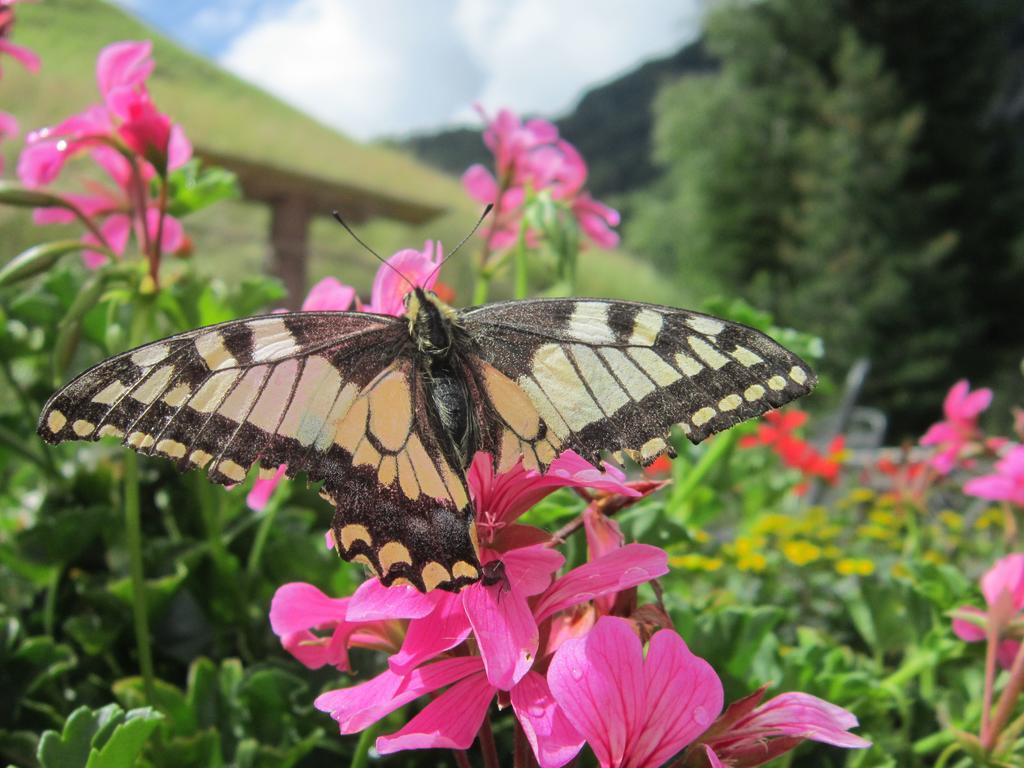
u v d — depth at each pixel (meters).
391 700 0.08
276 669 0.13
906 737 0.14
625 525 0.13
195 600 0.15
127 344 0.14
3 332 0.18
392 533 0.08
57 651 0.13
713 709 0.07
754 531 0.29
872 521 0.33
